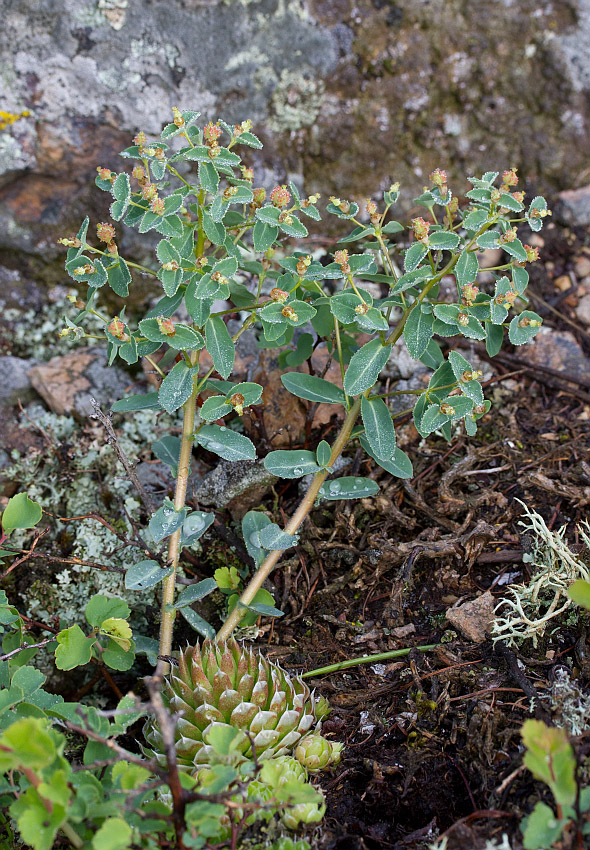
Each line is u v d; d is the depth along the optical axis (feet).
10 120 8.84
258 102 9.38
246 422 8.22
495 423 8.52
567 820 4.59
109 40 8.74
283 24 9.07
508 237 6.12
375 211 6.73
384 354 6.39
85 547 8.02
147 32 8.79
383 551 7.30
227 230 6.91
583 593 5.31
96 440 8.70
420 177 10.14
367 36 9.41
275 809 4.99
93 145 9.20
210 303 6.27
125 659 6.37
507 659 6.40
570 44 9.94
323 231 10.09
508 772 5.65
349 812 5.79
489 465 8.09
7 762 4.63
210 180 6.08
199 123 9.34
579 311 9.71
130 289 9.77
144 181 6.48
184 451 6.70
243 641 6.86
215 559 7.94
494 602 6.87
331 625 7.23
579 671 6.26
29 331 9.71
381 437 6.41
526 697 6.14
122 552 7.98
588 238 10.28
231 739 5.05
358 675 6.79
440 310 6.17
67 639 6.15
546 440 8.32
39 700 5.81
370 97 9.66
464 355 9.19
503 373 9.12
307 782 5.88
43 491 8.60
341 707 6.59
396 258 10.09
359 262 6.56
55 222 9.46
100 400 9.11
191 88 9.15
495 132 10.21
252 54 9.11
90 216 9.51
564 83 10.07
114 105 9.04
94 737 4.75
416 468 8.13
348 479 6.85
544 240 10.30
